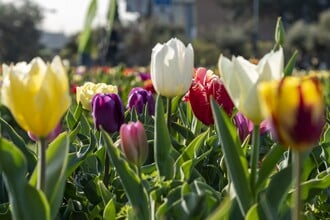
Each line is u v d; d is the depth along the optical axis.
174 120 1.34
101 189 0.94
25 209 0.67
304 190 0.85
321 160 1.09
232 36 22.33
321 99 0.60
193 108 1.07
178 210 0.72
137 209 0.77
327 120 1.24
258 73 0.71
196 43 17.73
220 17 29.86
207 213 0.72
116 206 0.91
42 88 0.65
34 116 0.66
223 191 0.87
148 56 22.52
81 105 1.26
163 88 1.01
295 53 0.99
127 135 0.81
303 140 0.60
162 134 0.89
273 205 0.74
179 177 0.91
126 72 5.07
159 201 0.80
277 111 0.60
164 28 23.06
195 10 28.98
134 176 0.77
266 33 27.33
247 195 0.74
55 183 0.72
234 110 1.14
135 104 1.32
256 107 0.71
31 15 26.05
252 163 0.75
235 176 0.74
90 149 1.02
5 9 25.75
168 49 1.00
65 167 0.72
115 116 1.06
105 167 1.04
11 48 25.80
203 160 1.06
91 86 1.27
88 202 1.02
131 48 22.58
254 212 0.72
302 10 27.11
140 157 0.81
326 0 27.03
